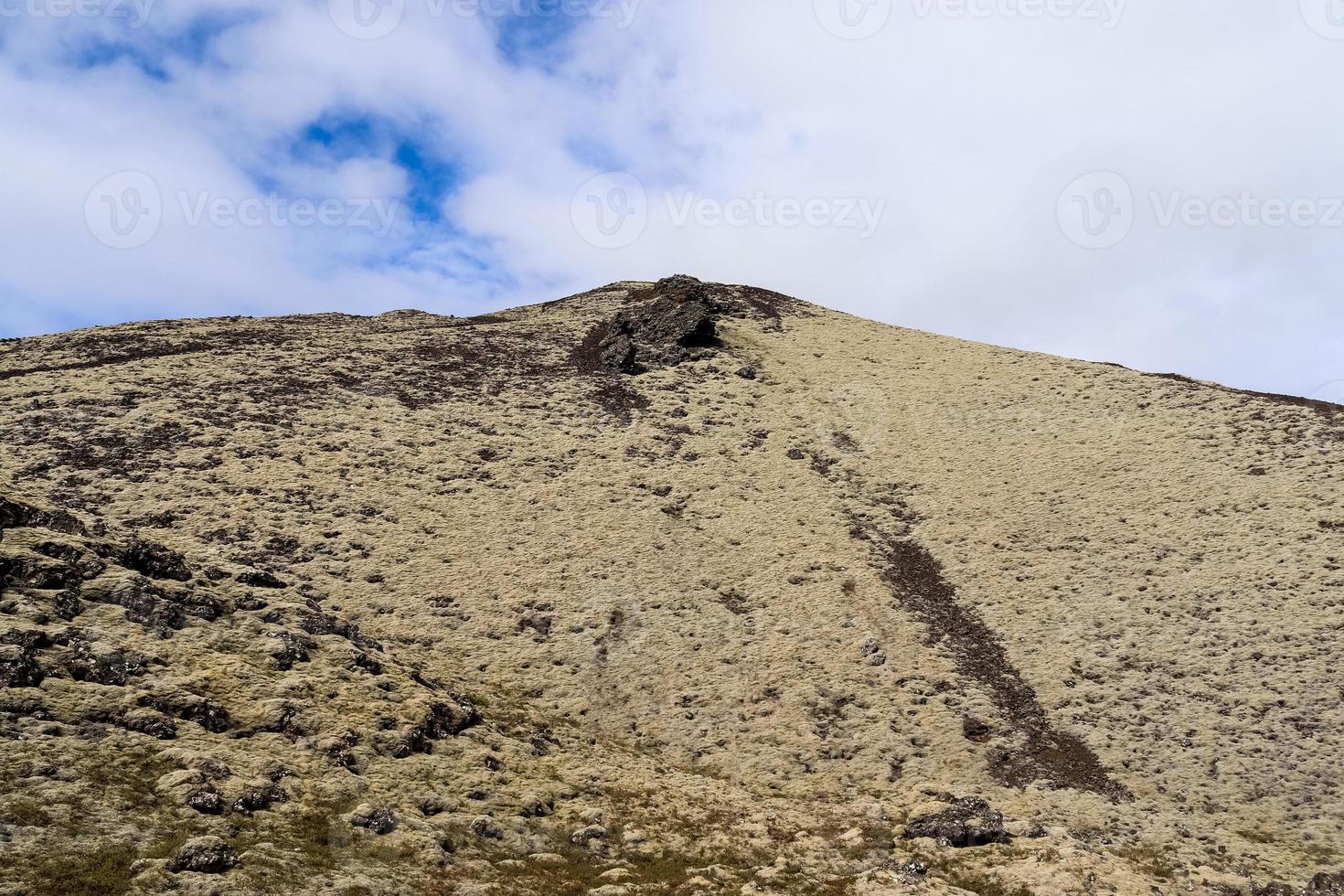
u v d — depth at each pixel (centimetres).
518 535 4619
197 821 1770
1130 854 2633
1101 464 5562
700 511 5141
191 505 4281
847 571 4588
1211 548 4509
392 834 1972
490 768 2505
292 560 3994
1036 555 4691
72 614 2352
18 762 1744
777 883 2114
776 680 3669
